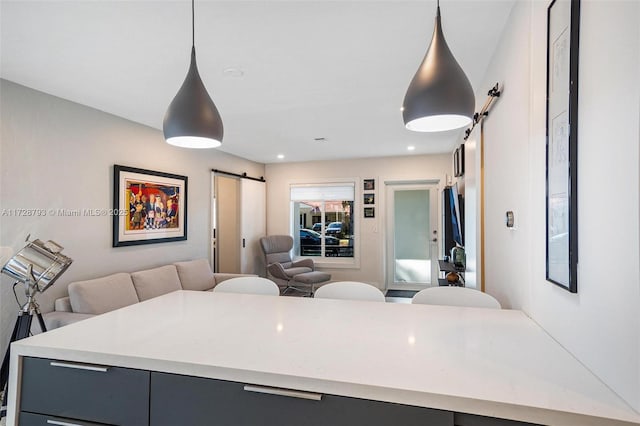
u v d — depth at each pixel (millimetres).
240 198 5820
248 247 5977
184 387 1037
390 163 6051
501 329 1334
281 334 1295
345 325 1402
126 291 3182
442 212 5793
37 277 2223
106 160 3348
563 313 1135
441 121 1344
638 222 739
